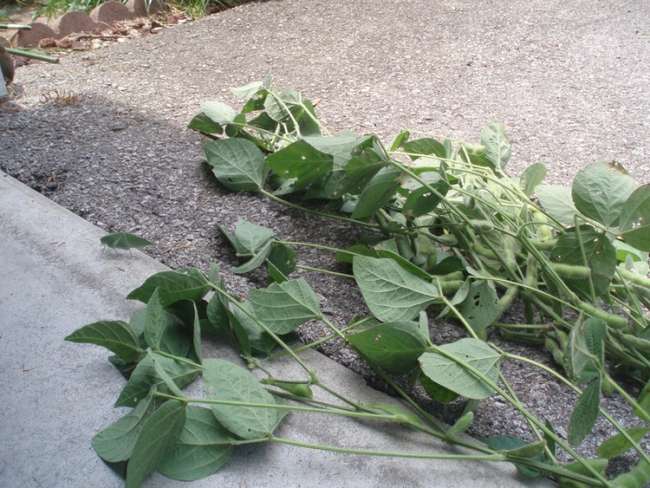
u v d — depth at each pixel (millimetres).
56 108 2400
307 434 1143
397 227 1516
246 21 3350
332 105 2441
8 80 2590
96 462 1088
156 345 1153
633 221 1224
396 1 3574
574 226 1337
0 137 2166
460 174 1688
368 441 1131
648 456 1050
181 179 1931
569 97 2490
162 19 3480
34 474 1070
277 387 1229
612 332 1277
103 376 1260
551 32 3115
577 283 1332
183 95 2525
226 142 1718
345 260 1484
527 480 1065
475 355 1119
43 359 1300
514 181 1806
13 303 1441
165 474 1017
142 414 1049
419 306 1217
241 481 1059
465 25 3225
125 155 2057
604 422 1182
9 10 3654
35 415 1178
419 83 2625
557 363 1301
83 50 3078
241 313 1310
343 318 1412
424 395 1229
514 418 1184
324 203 1812
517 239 1349
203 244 1650
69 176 1935
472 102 2459
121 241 1494
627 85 2578
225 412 1056
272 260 1484
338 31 3182
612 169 1290
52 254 1597
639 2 3471
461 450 1118
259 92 2033
